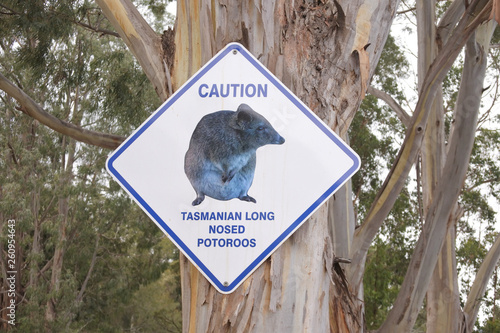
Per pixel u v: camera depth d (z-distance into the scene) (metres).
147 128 2.19
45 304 21.67
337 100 2.30
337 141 2.14
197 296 2.11
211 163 2.15
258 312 2.05
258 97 2.19
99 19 10.82
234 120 2.18
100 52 14.48
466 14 3.95
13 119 19.83
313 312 2.08
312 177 2.12
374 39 2.45
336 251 4.89
